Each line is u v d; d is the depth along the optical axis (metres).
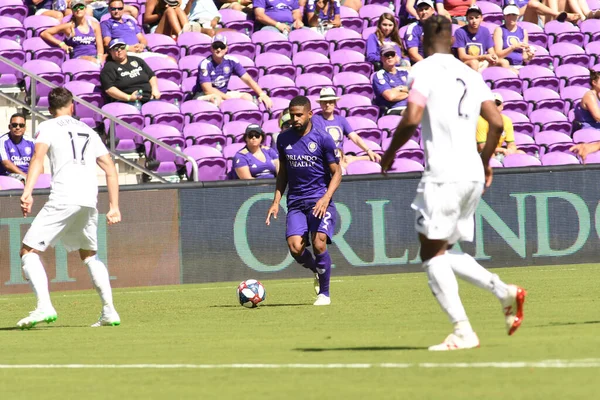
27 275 27.47
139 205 46.19
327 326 25.95
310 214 33.22
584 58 67.81
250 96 58.38
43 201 44.81
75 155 27.52
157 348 21.84
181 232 46.81
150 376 17.25
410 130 18.27
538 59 66.62
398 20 68.62
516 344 19.47
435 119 18.58
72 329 27.73
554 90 64.44
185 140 53.97
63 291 45.12
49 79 55.75
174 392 15.32
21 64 57.25
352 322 26.89
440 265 18.81
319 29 66.94
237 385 15.77
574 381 14.73
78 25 59.06
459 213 18.70
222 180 47.50
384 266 48.75
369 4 70.62
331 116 48.72
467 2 69.00
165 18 63.38
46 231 27.41
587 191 50.06
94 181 27.84
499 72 63.16
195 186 46.97
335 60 64.00
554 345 19.14
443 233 18.52
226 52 62.12
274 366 17.80
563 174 49.91
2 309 36.78
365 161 51.97
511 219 49.53
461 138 18.61
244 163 49.19
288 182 33.53
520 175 49.56
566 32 69.19
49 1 63.22
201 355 20.08
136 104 54.91
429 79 18.56
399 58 61.72
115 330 27.00
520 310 18.80
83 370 18.48
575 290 35.62
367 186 48.59
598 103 60.16
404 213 48.91
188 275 46.88
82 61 57.12
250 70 60.78
